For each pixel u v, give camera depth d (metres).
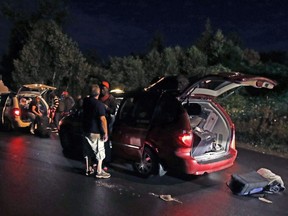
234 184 6.77
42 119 11.65
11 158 8.45
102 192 6.46
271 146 11.77
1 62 24.97
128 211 5.68
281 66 21.44
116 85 20.66
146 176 7.43
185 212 5.78
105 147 7.87
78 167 7.97
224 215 5.75
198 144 6.99
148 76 22.09
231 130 7.70
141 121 7.36
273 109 14.28
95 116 6.96
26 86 13.46
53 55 21.39
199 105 7.38
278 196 6.84
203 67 20.73
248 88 18.98
